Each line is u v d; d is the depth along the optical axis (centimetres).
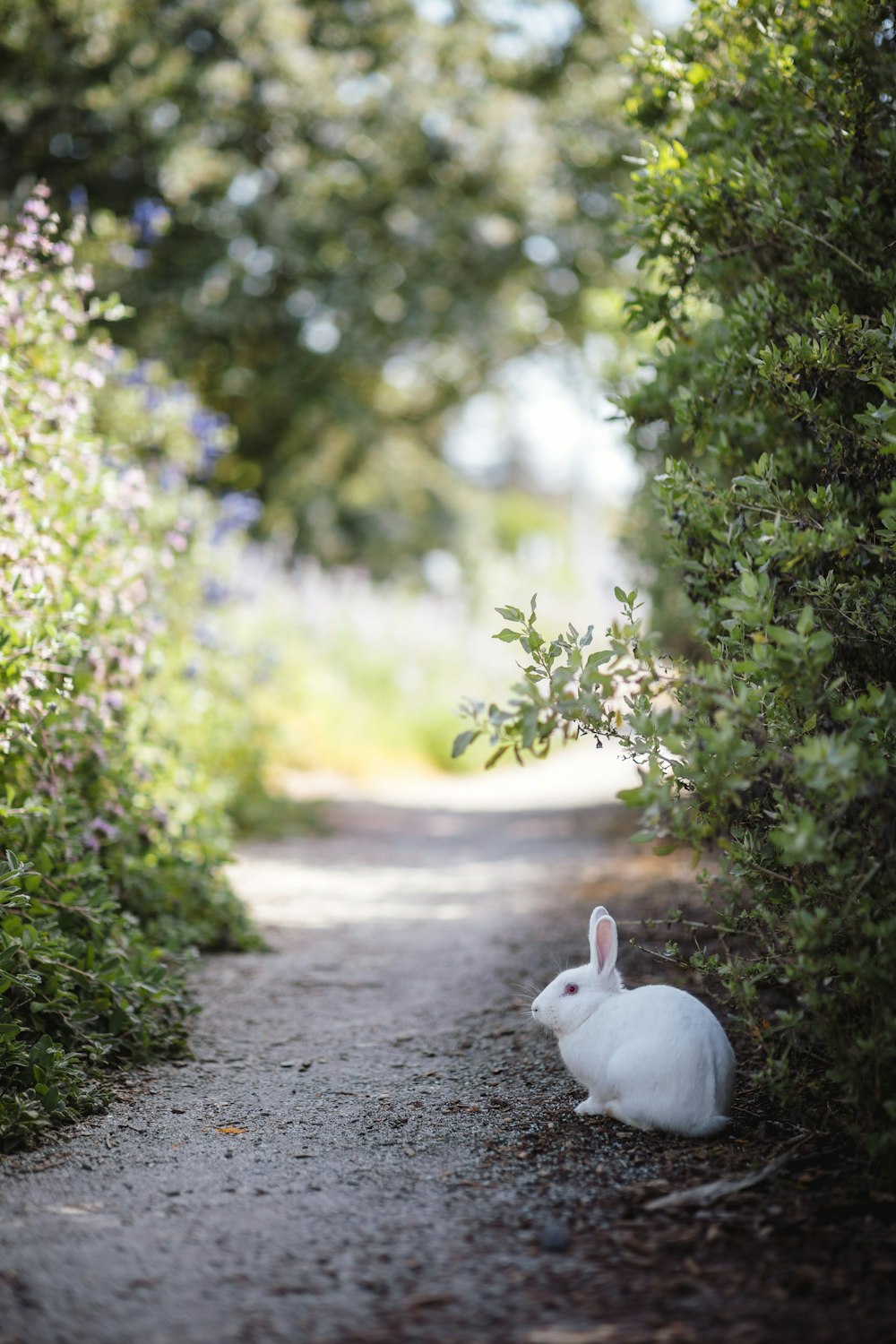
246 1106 455
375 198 1894
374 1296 300
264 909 866
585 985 434
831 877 377
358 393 2402
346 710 1809
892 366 405
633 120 546
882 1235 326
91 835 612
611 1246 327
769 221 454
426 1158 398
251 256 1795
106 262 973
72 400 629
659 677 380
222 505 1121
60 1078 439
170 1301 296
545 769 2069
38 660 497
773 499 417
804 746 346
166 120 1512
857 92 451
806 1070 437
